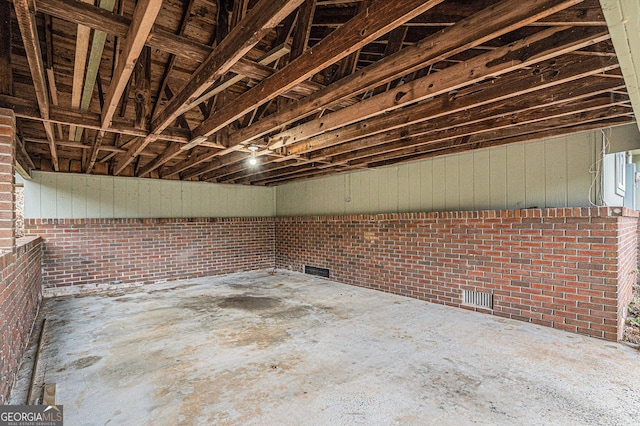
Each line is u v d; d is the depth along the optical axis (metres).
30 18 1.48
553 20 1.70
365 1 1.61
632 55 1.43
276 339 3.38
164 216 6.66
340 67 2.36
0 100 2.45
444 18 1.97
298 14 2.02
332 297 5.16
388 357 2.94
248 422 2.02
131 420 2.04
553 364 2.78
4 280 2.18
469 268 4.41
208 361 2.88
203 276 6.98
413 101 2.43
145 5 1.39
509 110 2.79
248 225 7.71
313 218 7.01
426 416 2.07
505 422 2.01
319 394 2.33
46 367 2.77
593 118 3.04
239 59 1.87
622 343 3.23
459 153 4.62
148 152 4.93
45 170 5.50
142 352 3.08
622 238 3.48
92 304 4.79
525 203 4.03
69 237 5.60
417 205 5.20
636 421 2.02
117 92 2.22
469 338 3.38
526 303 3.89
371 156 4.93
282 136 3.75
